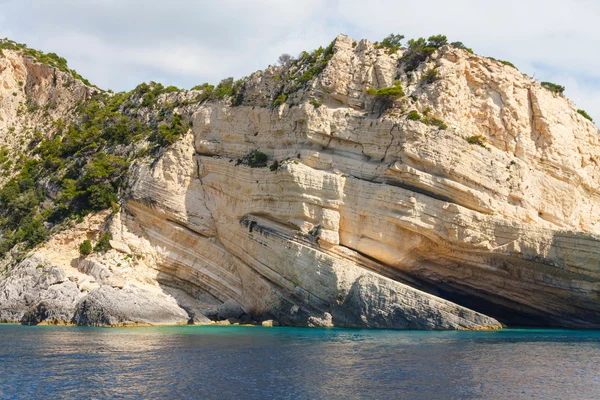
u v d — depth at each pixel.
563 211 52.31
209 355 33.28
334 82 55.53
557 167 53.84
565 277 44.75
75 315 52.84
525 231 45.53
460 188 47.72
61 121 88.75
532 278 46.19
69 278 56.59
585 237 43.84
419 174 48.41
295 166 52.62
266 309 52.97
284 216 52.94
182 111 67.62
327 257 48.81
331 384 25.86
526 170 50.75
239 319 54.97
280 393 24.50
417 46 56.03
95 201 63.25
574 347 35.50
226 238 57.47
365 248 49.75
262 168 56.06
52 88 97.69
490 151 49.94
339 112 54.62
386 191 49.19
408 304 45.25
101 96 93.44
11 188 76.50
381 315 45.72
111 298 52.09
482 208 47.72
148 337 41.78
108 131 76.19
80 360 32.12
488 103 54.22
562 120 56.09
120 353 34.31
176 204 59.47
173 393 24.72
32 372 29.03
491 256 46.81
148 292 55.31
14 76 99.12
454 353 33.22
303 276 49.75
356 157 52.88
